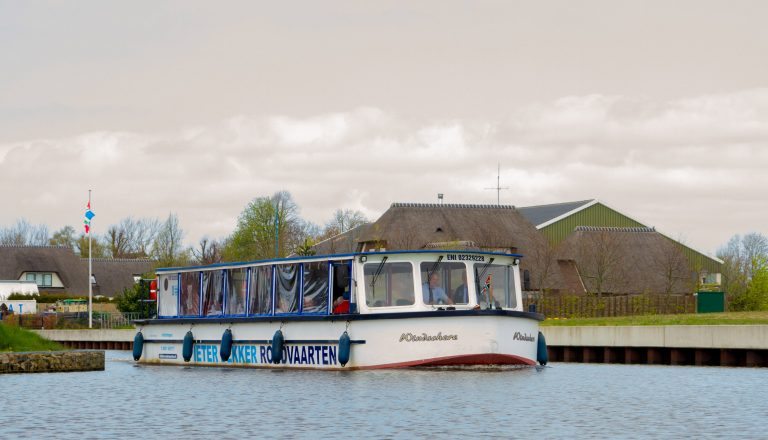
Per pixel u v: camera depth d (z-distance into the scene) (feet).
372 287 118.93
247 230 464.65
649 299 237.86
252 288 134.10
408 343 116.06
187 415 86.33
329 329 120.16
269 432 76.13
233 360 133.59
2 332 153.38
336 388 102.73
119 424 81.41
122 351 246.88
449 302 119.85
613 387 107.86
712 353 147.95
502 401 92.89
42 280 473.67
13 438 74.28
